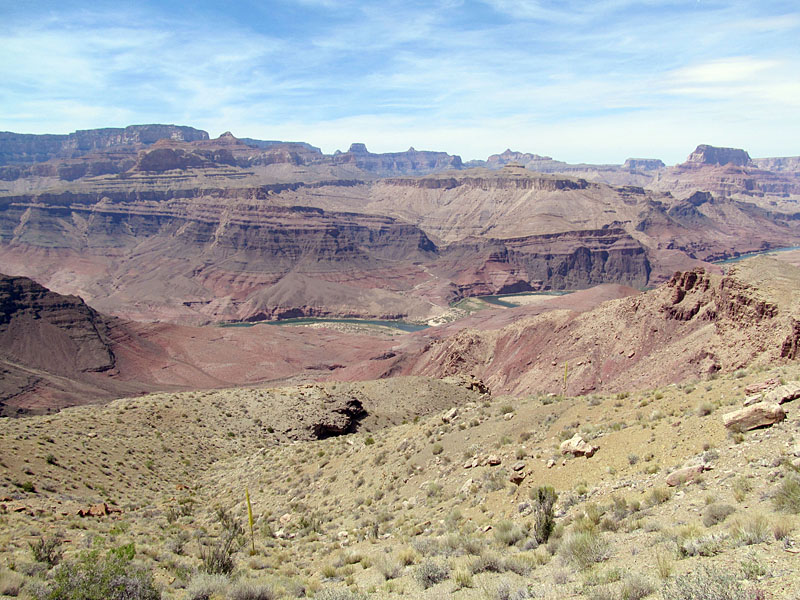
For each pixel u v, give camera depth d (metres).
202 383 191.88
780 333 65.31
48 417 66.56
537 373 109.94
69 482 44.50
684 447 23.88
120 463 53.88
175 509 42.72
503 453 32.81
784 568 11.31
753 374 32.66
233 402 81.88
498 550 20.61
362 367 182.25
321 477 45.44
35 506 36.59
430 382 93.44
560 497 24.44
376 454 44.41
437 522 27.98
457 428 41.44
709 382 33.62
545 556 18.25
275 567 26.30
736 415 23.02
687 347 82.56
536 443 32.50
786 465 17.77
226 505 45.44
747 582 11.16
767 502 15.96
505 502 26.67
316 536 32.44
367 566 23.22
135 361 196.62
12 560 22.78
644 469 23.50
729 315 77.38
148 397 84.56
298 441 72.06
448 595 16.39
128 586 17.78
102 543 27.92
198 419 74.50
